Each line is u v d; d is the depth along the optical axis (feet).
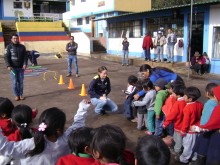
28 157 7.91
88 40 70.79
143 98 16.46
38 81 35.06
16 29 80.28
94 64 53.01
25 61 25.11
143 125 17.58
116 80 35.53
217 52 39.73
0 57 66.69
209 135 10.36
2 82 34.83
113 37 66.69
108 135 6.33
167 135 15.70
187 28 44.29
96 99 20.18
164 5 91.25
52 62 57.06
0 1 95.45
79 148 7.34
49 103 24.30
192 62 39.27
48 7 108.06
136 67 48.34
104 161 6.43
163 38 45.96
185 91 12.32
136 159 5.83
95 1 77.51
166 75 16.58
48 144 8.02
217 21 38.86
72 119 19.83
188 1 84.43
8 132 9.30
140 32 56.90
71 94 27.68
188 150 12.51
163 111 14.39
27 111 9.06
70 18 92.02
